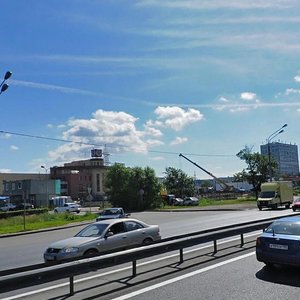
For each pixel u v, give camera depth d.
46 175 149.88
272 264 10.38
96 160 159.00
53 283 9.55
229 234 13.70
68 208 62.47
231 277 9.34
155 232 14.98
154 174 66.25
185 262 11.45
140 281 9.17
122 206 64.44
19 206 78.69
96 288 8.71
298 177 110.25
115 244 13.29
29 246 20.42
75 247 12.23
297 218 10.96
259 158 83.19
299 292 7.95
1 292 6.82
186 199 73.62
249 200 76.81
